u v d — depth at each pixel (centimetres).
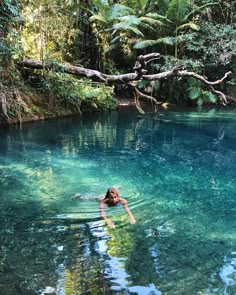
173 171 682
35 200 541
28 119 1131
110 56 1548
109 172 672
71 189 586
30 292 326
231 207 517
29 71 1198
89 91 1286
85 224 462
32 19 1217
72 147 851
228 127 1079
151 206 520
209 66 1538
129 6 1566
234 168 700
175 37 1459
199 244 410
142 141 912
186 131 1027
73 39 1407
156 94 1549
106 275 351
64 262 375
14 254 392
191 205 524
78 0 1388
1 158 757
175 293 324
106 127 1082
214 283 337
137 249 400
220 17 1606
